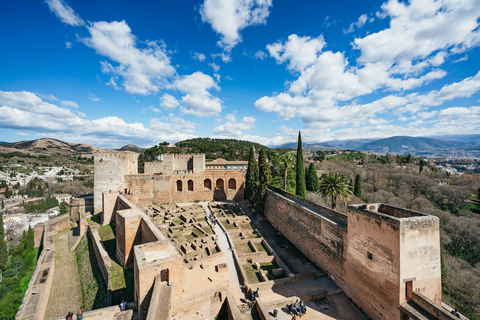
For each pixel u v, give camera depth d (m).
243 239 36.62
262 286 25.19
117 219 30.92
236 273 27.55
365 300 21.97
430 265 19.12
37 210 105.31
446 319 15.79
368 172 89.62
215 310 22.50
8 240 76.50
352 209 23.86
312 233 31.81
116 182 46.94
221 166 74.25
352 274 23.75
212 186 57.19
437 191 67.38
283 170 63.97
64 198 119.56
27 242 47.34
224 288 23.80
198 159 57.47
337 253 26.38
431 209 55.66
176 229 38.44
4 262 42.78
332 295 24.80
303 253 34.16
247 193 55.22
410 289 18.41
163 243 21.47
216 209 50.78
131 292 23.11
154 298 16.55
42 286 27.17
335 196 39.19
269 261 31.80
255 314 22.66
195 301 20.89
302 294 24.44
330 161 121.19
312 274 27.89
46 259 34.44
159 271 18.52
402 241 18.25
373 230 21.02
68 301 26.62
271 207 47.12
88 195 56.50
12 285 35.84
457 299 29.06
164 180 52.47
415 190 73.62
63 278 31.00
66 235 45.31
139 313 17.61
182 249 31.20
